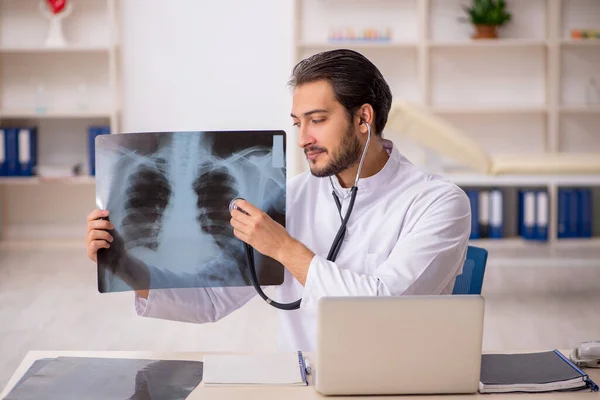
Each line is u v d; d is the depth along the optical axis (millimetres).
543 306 4066
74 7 5414
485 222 5281
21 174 5348
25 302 4094
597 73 5500
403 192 1777
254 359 1526
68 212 5668
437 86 5531
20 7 5418
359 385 1343
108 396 1363
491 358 1526
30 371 1481
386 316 1323
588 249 5363
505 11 5430
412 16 5426
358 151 1697
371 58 5488
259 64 5445
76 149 5566
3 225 5656
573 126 5582
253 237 1588
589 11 5441
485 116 5562
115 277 1600
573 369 1461
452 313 1329
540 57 5488
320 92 1640
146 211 1593
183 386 1408
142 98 5461
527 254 5254
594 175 4867
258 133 1605
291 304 1628
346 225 1779
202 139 1594
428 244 1688
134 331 3621
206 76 5449
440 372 1347
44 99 5434
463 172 5289
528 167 4512
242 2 5402
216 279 1621
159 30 5414
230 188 1609
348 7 5426
